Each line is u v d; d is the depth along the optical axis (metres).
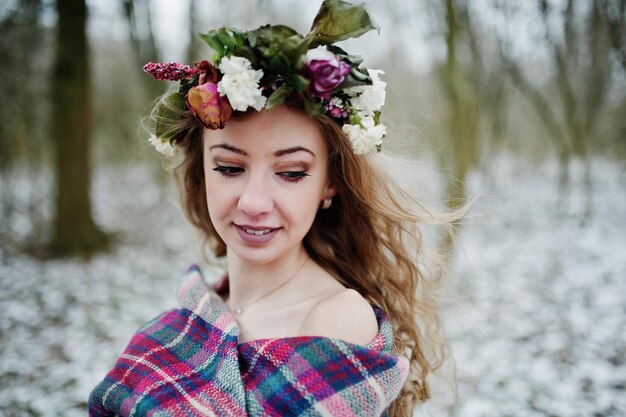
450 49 5.31
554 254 6.55
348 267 1.40
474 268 5.95
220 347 1.08
